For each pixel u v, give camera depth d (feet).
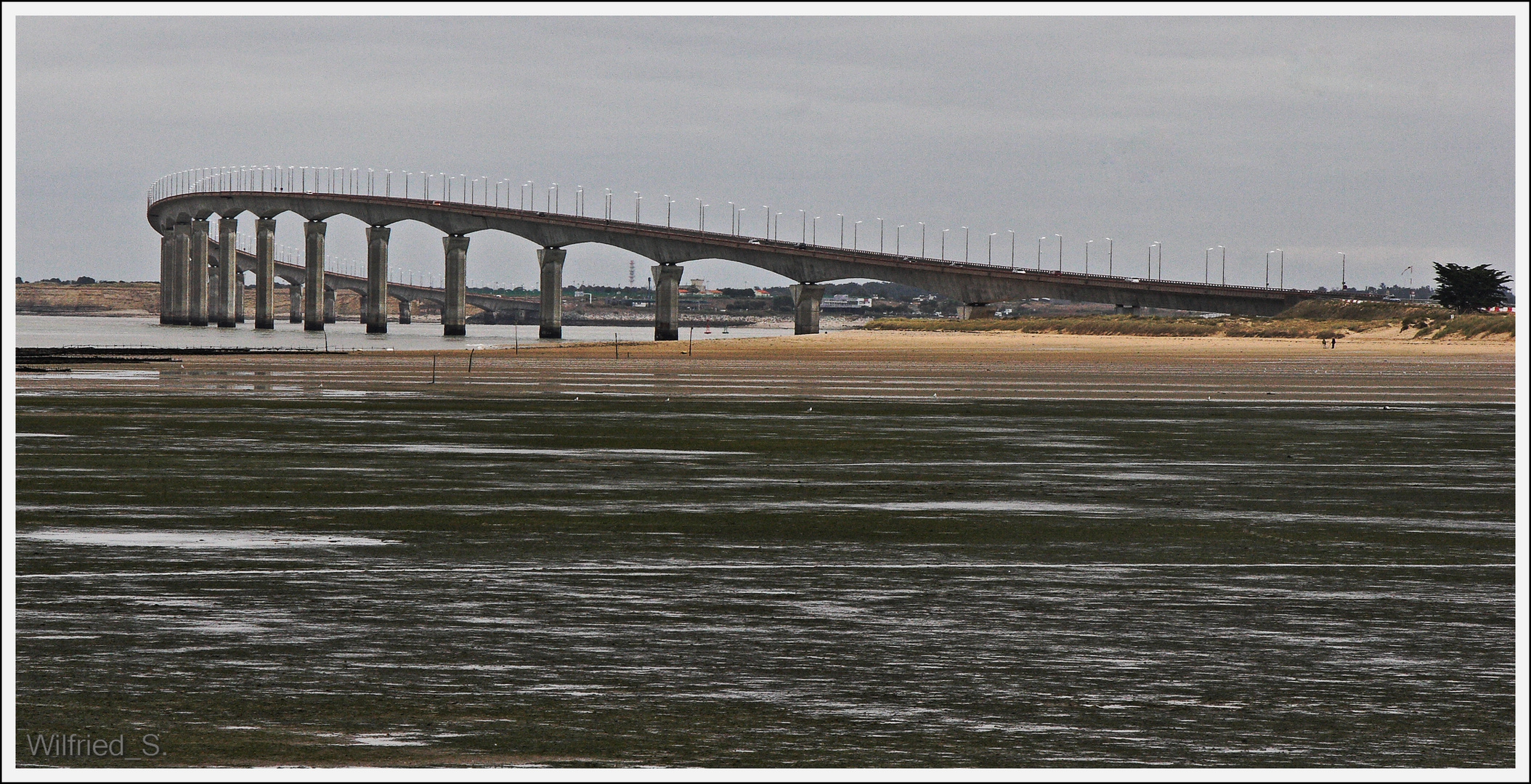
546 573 73.51
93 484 112.16
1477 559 79.51
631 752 44.80
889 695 51.03
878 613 64.08
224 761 43.75
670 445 152.76
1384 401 244.22
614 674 53.47
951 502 104.68
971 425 184.85
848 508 100.89
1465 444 159.43
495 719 48.03
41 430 164.25
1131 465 134.41
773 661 55.36
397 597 66.64
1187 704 50.08
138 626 60.18
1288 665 55.11
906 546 83.41
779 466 131.03
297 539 84.33
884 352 556.92
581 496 107.34
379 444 150.71
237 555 78.02
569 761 43.91
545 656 55.93
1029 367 414.21
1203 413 211.00
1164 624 62.23
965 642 58.65
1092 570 75.61
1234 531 90.17
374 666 54.08
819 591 69.21
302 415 195.11
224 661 54.60
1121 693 51.42
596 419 192.95
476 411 207.41
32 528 87.71
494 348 604.90
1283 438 166.91
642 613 63.82
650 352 551.18
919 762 44.11
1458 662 55.67
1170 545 84.17
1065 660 55.77
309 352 546.67
